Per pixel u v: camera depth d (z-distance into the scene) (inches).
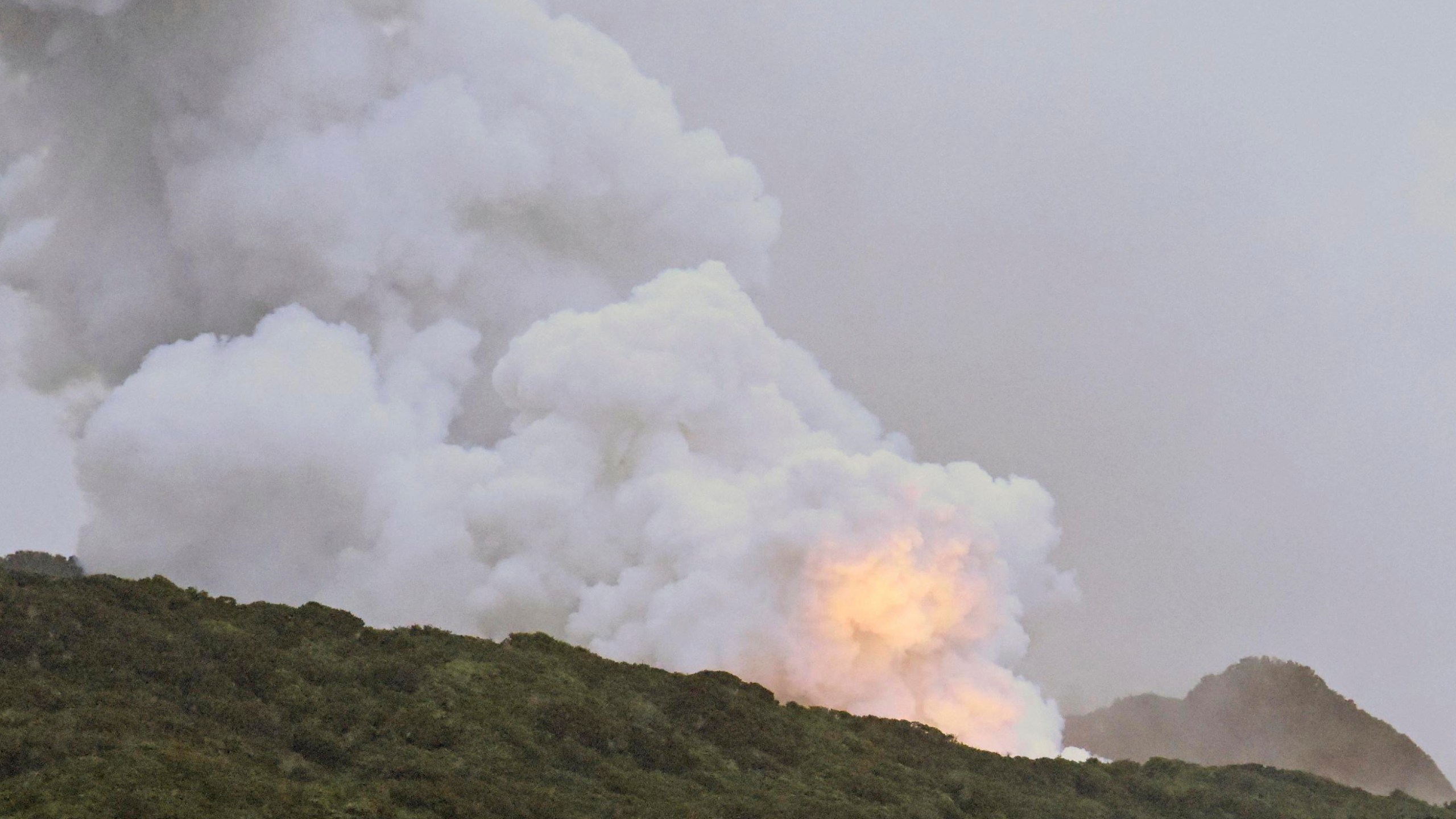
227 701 5871.1
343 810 4904.0
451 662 7022.6
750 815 6003.9
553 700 6806.1
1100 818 7445.9
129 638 6107.3
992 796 7298.2
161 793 4594.0
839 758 7391.7
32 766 4660.4
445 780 5506.9
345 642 6963.6
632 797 5915.4
